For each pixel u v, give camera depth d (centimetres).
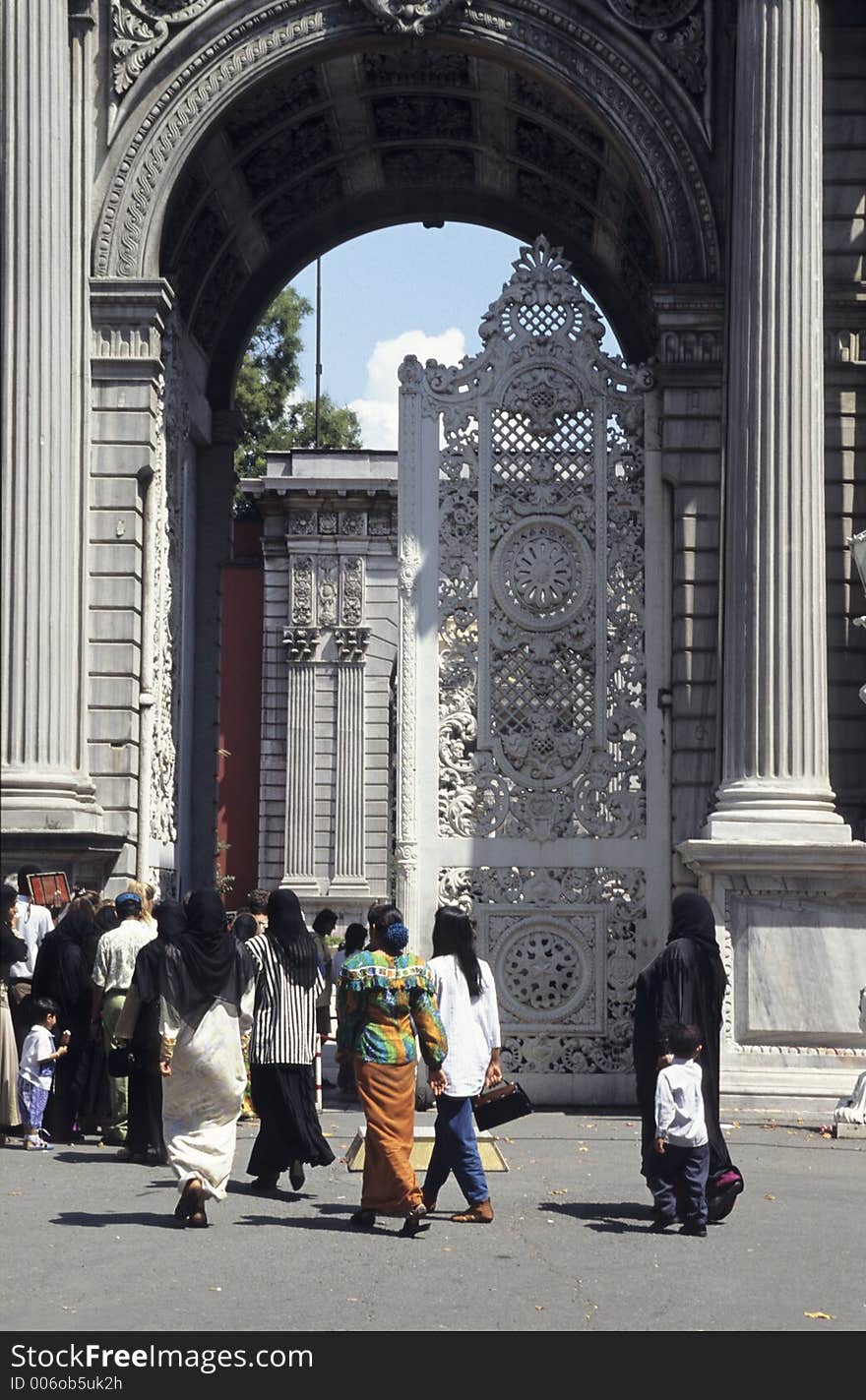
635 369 2212
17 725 2106
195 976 1274
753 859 1969
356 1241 1206
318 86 2430
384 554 4897
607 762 2172
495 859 2147
